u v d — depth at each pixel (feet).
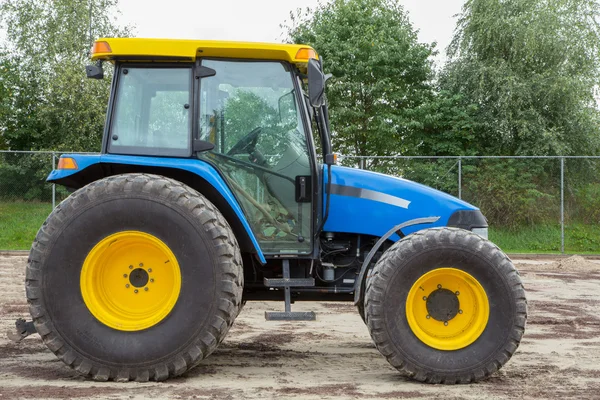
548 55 79.46
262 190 16.29
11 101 95.50
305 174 16.38
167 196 14.69
